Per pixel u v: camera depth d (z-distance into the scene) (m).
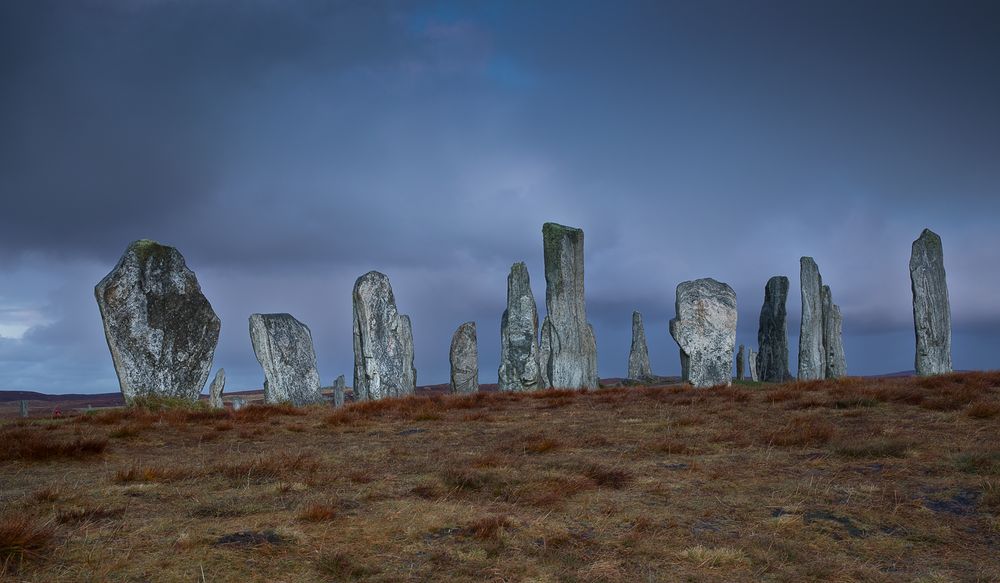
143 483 9.45
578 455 11.64
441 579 6.07
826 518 7.89
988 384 19.53
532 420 16.83
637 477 9.79
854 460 10.66
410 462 11.21
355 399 30.81
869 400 16.88
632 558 6.66
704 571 6.39
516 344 34.09
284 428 16.42
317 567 6.21
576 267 33.09
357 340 30.84
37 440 12.28
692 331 29.27
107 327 23.59
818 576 6.34
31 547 6.28
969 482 9.11
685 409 17.83
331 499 8.27
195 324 25.16
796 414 15.93
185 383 24.80
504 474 9.63
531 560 6.52
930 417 14.51
